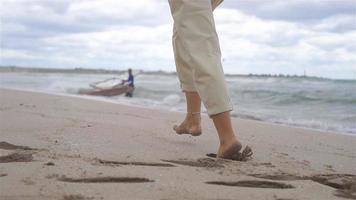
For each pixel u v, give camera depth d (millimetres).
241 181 2109
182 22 2584
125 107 7648
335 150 3783
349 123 7109
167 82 27938
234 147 2623
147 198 1718
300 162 2877
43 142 2971
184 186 1929
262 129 5121
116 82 16516
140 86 21469
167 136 3633
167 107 9570
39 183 1848
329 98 12102
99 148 2824
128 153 2680
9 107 6000
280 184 2109
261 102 12328
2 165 2176
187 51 2578
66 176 1977
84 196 1697
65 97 10117
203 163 2510
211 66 2547
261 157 2959
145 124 4488
